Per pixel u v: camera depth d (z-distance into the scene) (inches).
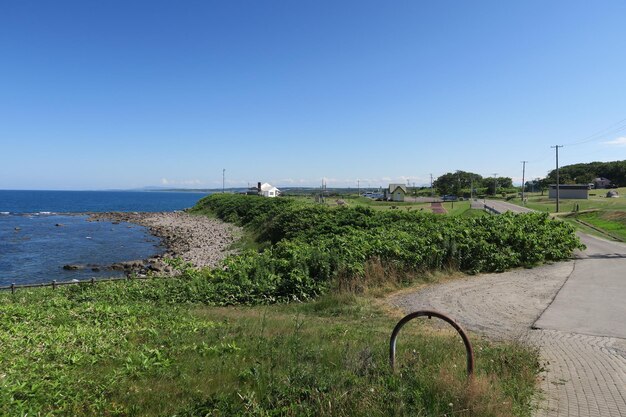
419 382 200.8
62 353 287.0
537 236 800.3
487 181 6373.0
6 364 254.4
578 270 687.1
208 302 554.6
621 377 253.4
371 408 179.0
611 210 1968.5
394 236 719.7
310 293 555.2
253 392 202.2
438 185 5979.3
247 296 556.7
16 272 1103.6
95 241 1761.8
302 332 344.8
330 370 230.1
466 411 180.2
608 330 368.8
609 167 5290.4
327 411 178.2
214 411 185.9
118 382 231.3
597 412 206.2
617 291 530.6
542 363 276.2
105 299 559.8
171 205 6200.8
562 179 5177.2
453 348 289.6
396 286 573.6
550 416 201.6
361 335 340.5
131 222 2714.1
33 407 194.7
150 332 345.4
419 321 418.9
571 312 432.1
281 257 657.6
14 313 407.2
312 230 1189.7
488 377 220.8
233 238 1603.1
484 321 410.3
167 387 224.1
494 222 832.3
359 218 1188.5
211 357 276.2
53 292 613.3
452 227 795.4
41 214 3506.4
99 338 326.3
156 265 1154.7
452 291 543.8
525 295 516.1
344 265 576.4
